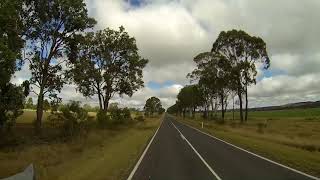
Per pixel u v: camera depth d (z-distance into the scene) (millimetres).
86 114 34562
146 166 16875
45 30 37500
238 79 65062
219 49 65000
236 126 59906
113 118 53656
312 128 58000
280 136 39312
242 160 18766
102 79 52438
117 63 54594
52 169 15586
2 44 21547
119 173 14898
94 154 22141
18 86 26906
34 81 37938
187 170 15539
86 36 45781
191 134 42875
